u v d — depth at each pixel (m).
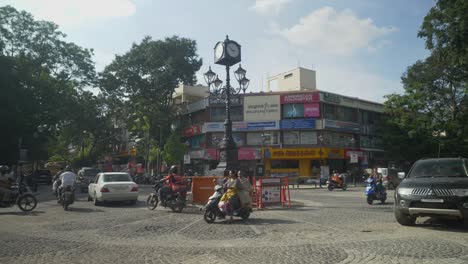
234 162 16.89
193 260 7.02
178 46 50.22
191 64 50.31
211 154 46.47
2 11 39.00
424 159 11.49
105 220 12.40
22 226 11.28
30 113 36.66
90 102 50.34
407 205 9.83
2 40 37.12
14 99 33.12
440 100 42.34
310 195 23.98
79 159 67.12
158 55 49.44
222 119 47.88
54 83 41.47
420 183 9.91
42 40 40.97
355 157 38.44
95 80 45.97
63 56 42.97
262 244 8.34
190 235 9.57
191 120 52.59
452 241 8.24
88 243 8.64
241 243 8.48
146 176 44.66
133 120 50.94
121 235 9.63
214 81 19.08
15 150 37.94
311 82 56.00
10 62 34.22
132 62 49.91
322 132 45.53
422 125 42.09
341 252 7.43
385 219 11.88
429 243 8.06
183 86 58.03
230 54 17.52
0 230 10.56
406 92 43.34
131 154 60.56
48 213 14.60
